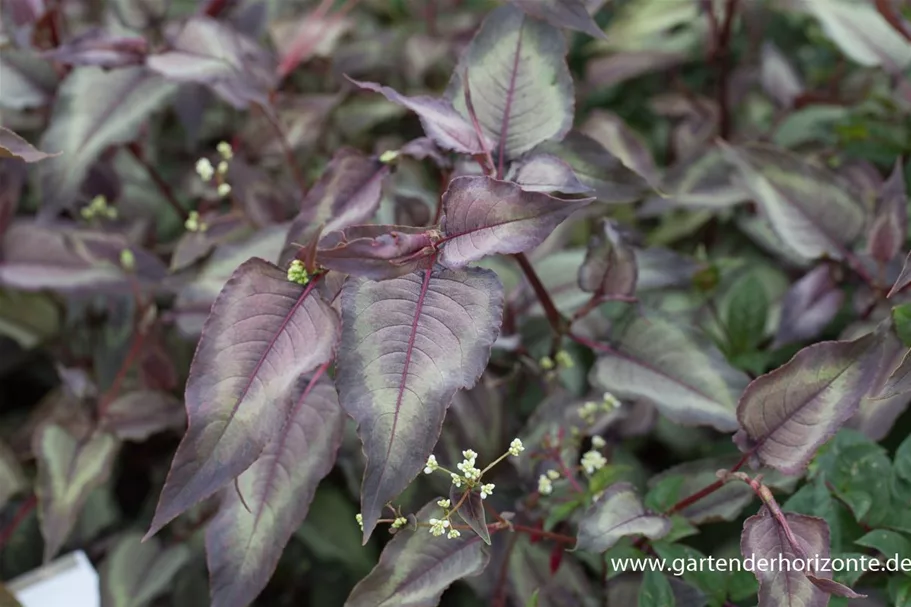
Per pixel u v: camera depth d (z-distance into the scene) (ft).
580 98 3.25
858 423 2.43
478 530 2.08
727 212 3.02
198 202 3.13
